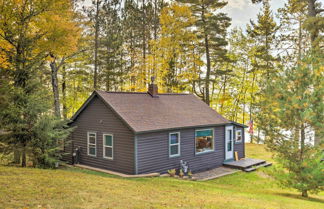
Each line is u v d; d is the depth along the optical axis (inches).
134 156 531.8
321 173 426.3
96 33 927.7
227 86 1331.2
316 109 430.0
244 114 1330.0
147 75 1040.2
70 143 690.2
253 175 640.4
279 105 456.4
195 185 458.0
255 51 1200.2
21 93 515.2
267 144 475.8
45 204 241.6
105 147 601.3
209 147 696.4
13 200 245.0
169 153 593.0
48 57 642.8
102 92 608.1
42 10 574.6
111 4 1079.0
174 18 977.5
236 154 764.0
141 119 566.9
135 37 1187.9
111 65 1095.0
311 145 446.6
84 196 282.4
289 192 516.4
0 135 506.0
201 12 1036.5
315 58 448.5
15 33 568.4
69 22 661.9
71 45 641.6
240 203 333.4
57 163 553.9
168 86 1016.9
